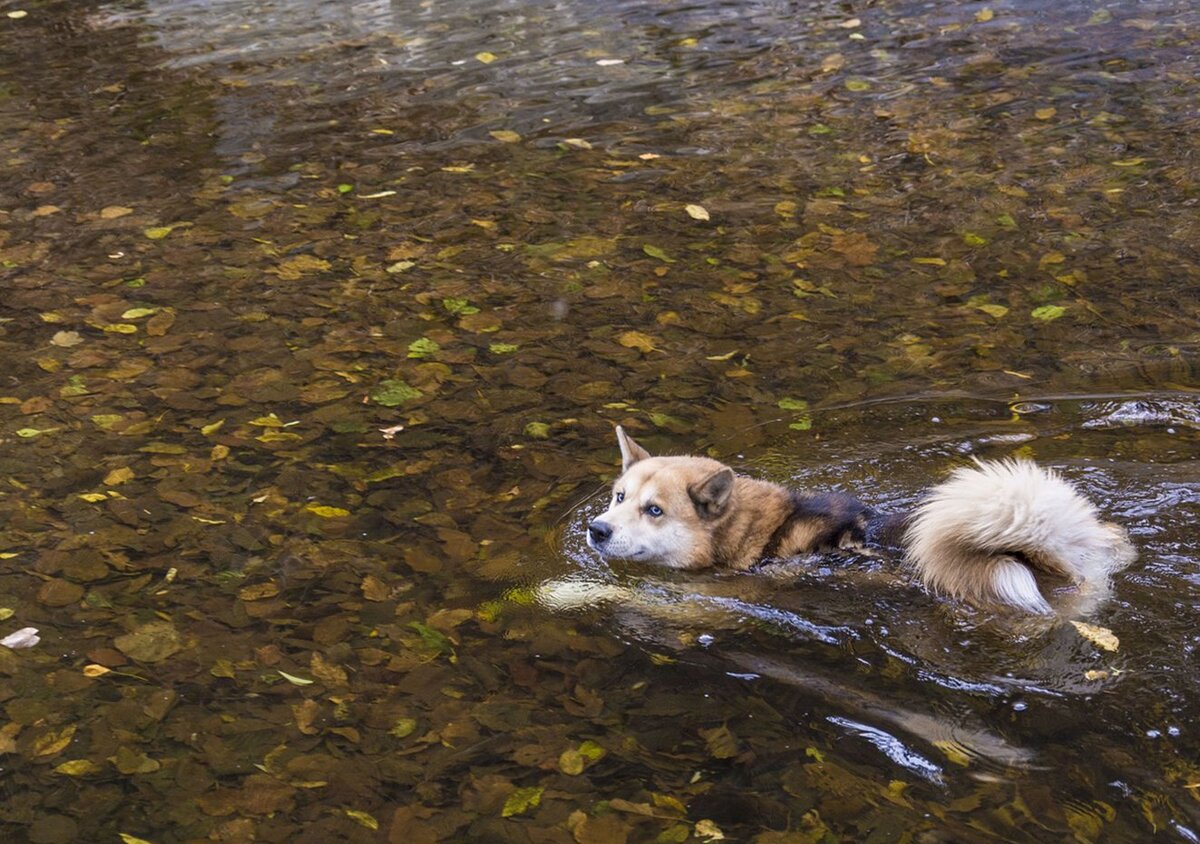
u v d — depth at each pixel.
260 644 4.04
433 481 4.47
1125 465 4.38
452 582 4.18
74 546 4.29
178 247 5.50
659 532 4.32
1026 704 3.84
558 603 4.13
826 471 4.48
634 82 6.79
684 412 4.69
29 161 6.09
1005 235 5.38
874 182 5.73
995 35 7.18
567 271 5.30
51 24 8.22
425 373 4.85
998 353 4.83
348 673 3.98
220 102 6.68
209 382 4.84
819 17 7.69
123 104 6.70
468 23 7.96
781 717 3.86
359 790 3.77
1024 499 4.07
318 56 7.40
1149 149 5.82
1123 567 4.09
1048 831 3.65
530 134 6.18
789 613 4.11
